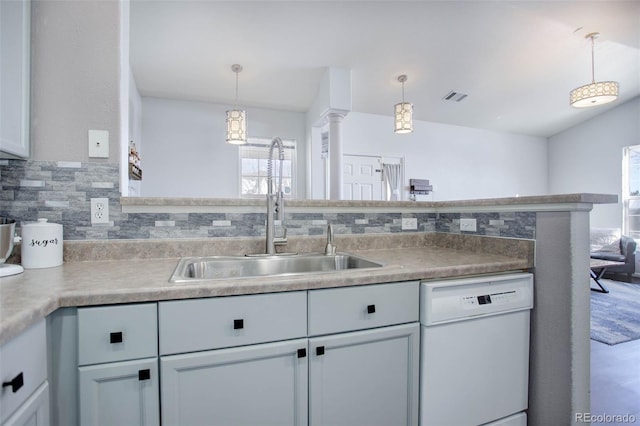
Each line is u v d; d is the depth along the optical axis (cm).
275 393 91
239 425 88
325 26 315
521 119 579
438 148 575
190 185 453
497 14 312
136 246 128
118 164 126
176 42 329
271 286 89
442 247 178
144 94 431
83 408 76
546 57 392
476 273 119
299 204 153
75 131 121
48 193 119
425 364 109
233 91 432
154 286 82
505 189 630
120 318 78
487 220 151
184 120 453
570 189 629
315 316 95
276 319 91
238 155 477
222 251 139
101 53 123
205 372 84
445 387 112
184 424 83
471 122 580
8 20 103
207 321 84
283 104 476
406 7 296
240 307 87
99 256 124
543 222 126
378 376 103
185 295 82
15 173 115
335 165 396
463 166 595
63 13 120
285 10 292
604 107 558
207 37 323
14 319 58
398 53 364
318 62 374
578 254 117
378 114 528
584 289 119
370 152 523
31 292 76
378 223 170
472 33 337
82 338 76
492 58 386
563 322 119
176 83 407
